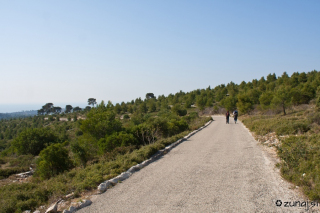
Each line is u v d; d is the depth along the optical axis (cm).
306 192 479
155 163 868
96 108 2014
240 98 4491
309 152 707
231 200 471
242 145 1169
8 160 1905
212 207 441
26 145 2205
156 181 635
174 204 466
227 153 977
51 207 485
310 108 3209
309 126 1374
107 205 489
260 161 807
